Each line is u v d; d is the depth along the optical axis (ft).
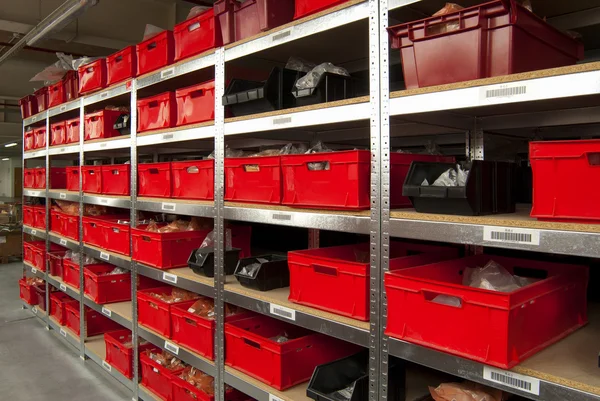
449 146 8.63
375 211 5.29
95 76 11.51
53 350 13.70
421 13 5.90
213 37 7.68
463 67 4.52
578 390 3.81
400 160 5.82
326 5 5.81
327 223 5.86
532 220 4.14
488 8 4.31
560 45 4.93
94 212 13.51
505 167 5.14
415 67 4.91
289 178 6.40
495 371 4.23
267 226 10.65
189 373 8.94
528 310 4.37
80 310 12.88
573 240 3.84
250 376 7.16
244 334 7.20
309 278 6.14
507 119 6.30
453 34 4.57
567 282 5.08
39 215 16.28
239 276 7.38
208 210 7.97
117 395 10.81
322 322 5.88
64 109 13.66
